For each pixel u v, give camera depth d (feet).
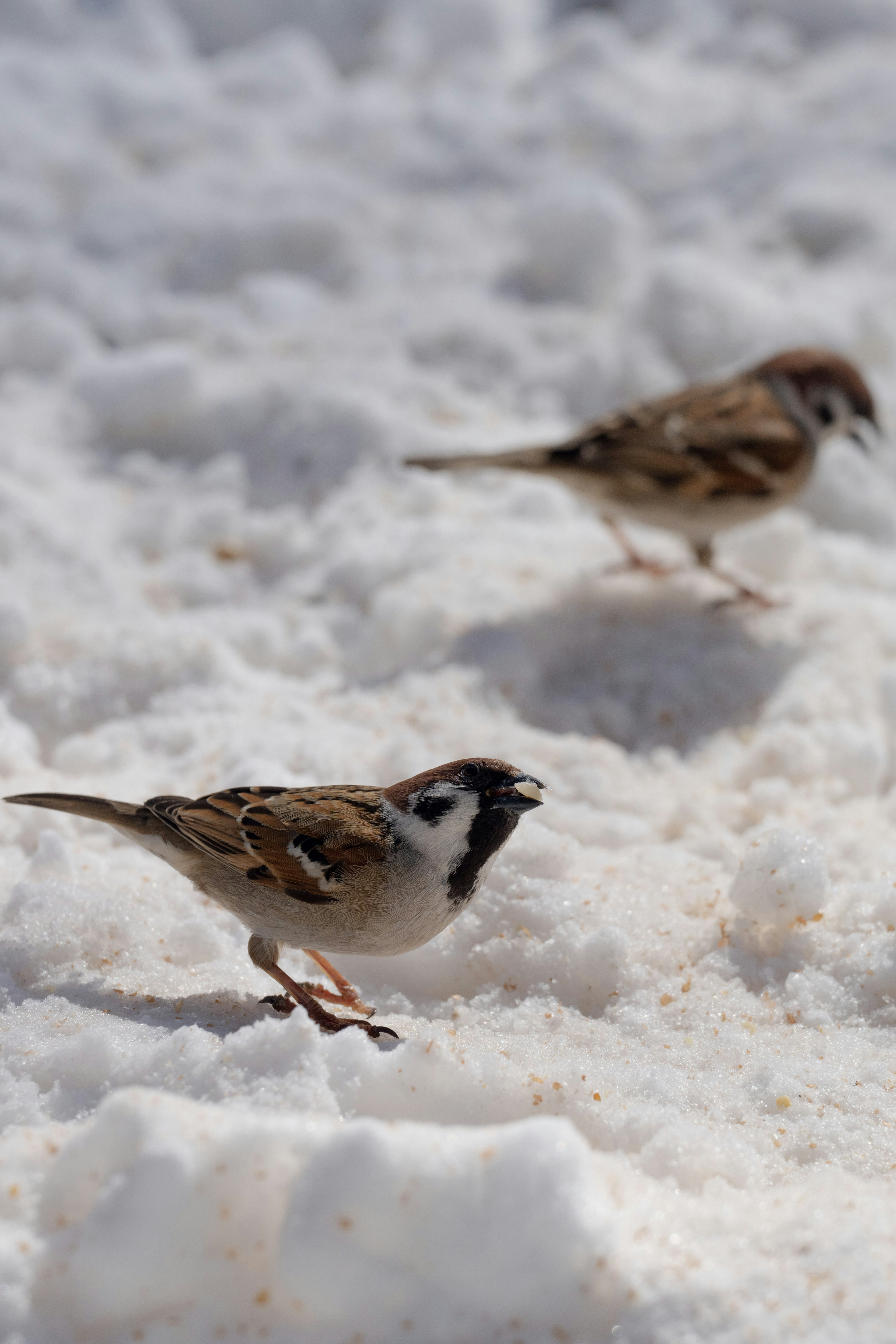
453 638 35.22
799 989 22.79
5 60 67.26
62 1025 20.26
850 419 37.04
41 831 27.09
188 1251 14.49
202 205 59.72
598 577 38.37
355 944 20.45
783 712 32.96
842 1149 18.54
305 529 42.04
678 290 52.06
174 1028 20.33
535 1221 14.35
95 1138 15.21
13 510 38.91
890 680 33.42
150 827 21.94
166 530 41.78
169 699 32.83
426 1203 14.40
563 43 74.28
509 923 24.21
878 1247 14.62
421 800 19.93
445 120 67.00
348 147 66.44
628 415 36.17
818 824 28.48
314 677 35.81
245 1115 15.60
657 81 71.15
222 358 51.08
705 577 38.99
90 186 61.31
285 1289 14.21
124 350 52.31
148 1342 14.16
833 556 40.22
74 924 22.77
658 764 31.63
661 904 25.23
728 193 61.26
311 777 29.53
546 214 55.67
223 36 77.00
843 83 68.08
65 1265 14.46
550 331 52.70
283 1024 18.45
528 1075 19.19
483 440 45.98
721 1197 16.84
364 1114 18.44
